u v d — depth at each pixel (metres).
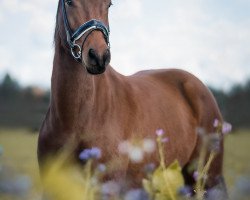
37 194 2.78
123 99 4.82
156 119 5.21
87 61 4.04
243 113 21.81
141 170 4.79
